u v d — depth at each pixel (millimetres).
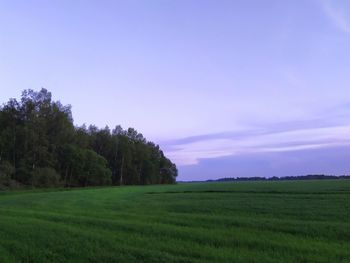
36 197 51469
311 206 31562
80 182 123250
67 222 21203
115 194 58969
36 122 114250
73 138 126188
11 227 19031
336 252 13922
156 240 15984
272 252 13992
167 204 37000
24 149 110188
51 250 14156
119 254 13453
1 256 13203
